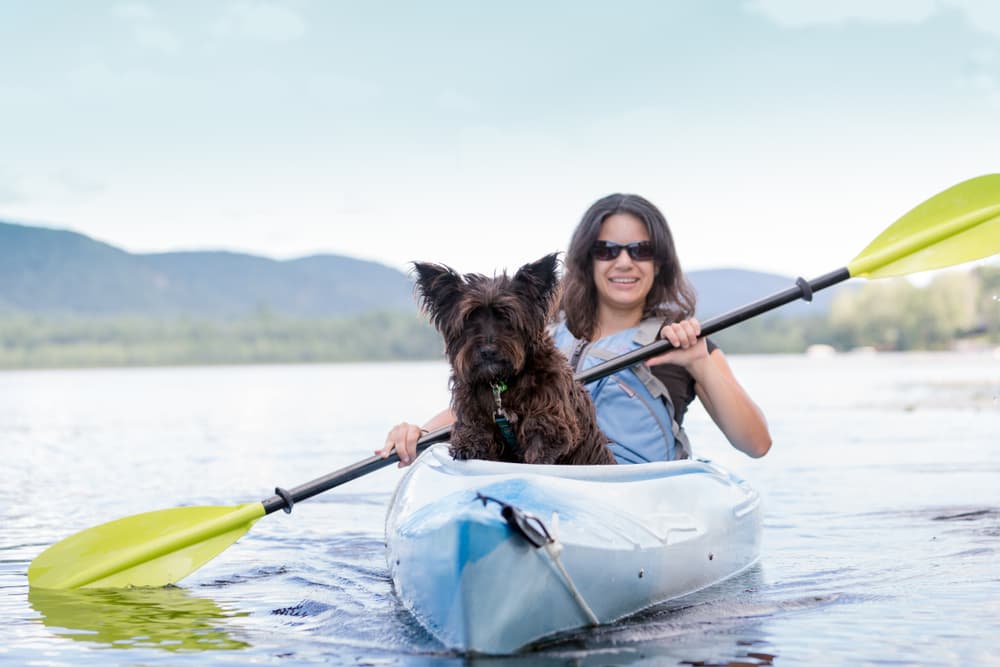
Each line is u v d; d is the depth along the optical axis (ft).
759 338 254.88
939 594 15.44
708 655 12.44
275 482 30.83
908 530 21.04
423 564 12.94
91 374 196.03
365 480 31.35
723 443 40.24
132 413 67.10
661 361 17.29
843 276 19.43
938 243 19.95
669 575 14.51
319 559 19.11
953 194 20.25
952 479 29.14
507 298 14.43
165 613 15.33
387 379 129.80
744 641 13.01
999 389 74.54
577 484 14.05
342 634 13.65
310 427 52.60
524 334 14.62
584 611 13.08
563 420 14.69
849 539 20.11
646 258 18.10
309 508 25.64
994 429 44.88
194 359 305.12
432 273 15.25
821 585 16.06
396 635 13.46
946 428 45.83
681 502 15.47
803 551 18.88
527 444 14.82
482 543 12.10
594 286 18.70
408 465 17.34
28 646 13.52
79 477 32.45
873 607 14.69
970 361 153.17
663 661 12.21
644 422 17.40
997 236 20.03
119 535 17.98
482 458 15.19
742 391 17.65
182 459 37.70
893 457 34.96
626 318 18.67
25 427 55.16
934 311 230.27
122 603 16.12
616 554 13.35
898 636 13.21
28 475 33.09
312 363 315.17
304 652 12.92
